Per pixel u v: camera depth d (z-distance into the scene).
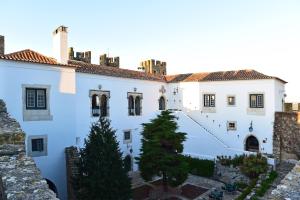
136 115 30.36
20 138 12.30
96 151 16.30
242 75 31.67
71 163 19.72
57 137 20.30
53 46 22.28
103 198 15.77
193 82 33.84
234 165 25.89
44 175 19.45
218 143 29.19
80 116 24.34
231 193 22.44
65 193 20.41
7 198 7.55
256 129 29.84
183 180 21.00
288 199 7.45
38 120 19.36
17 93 18.50
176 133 21.61
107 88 26.92
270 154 28.55
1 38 20.16
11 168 9.67
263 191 20.47
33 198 7.59
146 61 44.72
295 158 27.97
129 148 29.20
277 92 30.05
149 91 32.47
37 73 19.48
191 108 34.00
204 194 22.28
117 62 39.16
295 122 27.97
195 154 30.23
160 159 20.56
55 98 20.34
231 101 31.41
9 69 18.20
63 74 20.84
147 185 24.72
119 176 16.47
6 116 15.27
